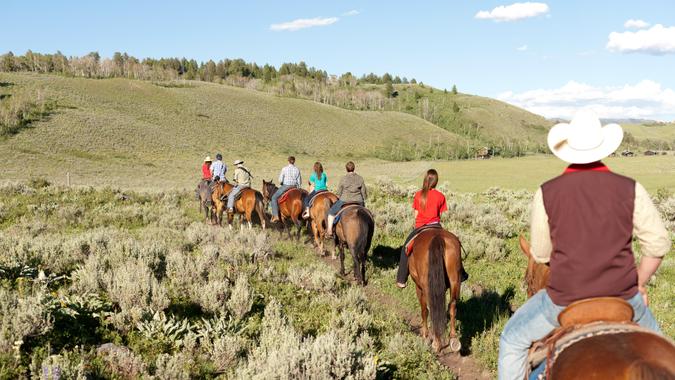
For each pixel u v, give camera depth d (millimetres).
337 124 174375
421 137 188375
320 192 12273
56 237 11680
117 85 147625
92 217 17156
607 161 93625
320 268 10070
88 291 6879
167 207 20703
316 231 12844
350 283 10062
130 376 5078
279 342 5836
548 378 2734
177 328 6180
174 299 7391
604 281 2699
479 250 11922
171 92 155000
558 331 2867
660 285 9688
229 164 94000
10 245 9156
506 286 9836
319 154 135250
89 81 146125
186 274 8281
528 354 3164
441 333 5938
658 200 20500
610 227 2680
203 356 5746
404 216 17000
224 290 7367
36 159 69625
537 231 2949
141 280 6992
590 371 2434
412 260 6664
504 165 97438
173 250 10492
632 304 2777
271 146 130250
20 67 191875
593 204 2705
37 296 5844
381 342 6820
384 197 23047
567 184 2803
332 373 5270
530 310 3174
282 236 14961
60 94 120750
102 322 6117
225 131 131125
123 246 9789
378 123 190625
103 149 85250
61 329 5770
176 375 5102
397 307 8781
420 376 5914
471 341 6984
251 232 13438
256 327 6789
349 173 10648
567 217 2756
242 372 5051
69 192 23625
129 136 97438
